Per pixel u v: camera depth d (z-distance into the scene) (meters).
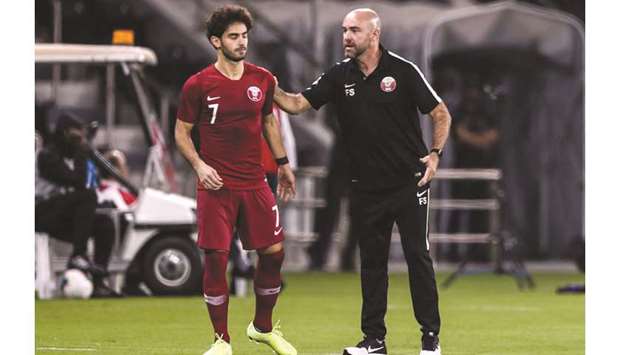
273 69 63.56
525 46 64.31
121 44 43.62
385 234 26.77
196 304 39.72
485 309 40.06
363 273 26.86
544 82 66.00
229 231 25.91
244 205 25.94
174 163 60.47
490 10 63.62
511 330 33.56
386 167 26.39
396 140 26.34
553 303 42.53
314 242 60.88
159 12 64.25
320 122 65.75
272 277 26.58
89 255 43.38
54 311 37.47
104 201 42.16
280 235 26.33
